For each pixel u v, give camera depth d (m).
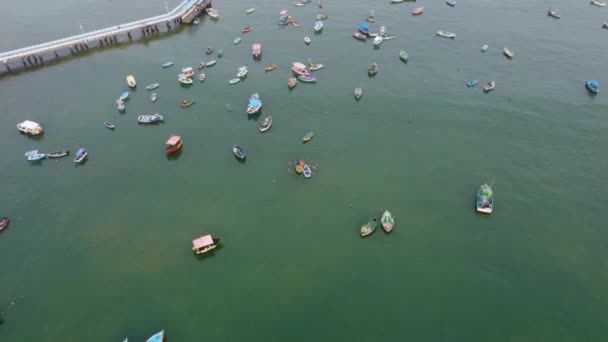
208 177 88.75
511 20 158.62
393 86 118.88
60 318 63.38
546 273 68.06
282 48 140.75
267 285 67.31
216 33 153.25
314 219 78.50
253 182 87.06
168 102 113.50
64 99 115.25
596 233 74.50
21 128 101.62
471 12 166.25
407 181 86.31
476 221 77.19
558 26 153.50
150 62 134.00
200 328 61.53
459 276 67.94
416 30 151.50
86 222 79.12
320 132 101.25
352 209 80.19
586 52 134.62
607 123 102.38
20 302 65.69
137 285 67.75
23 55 130.50
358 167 90.19
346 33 151.00
